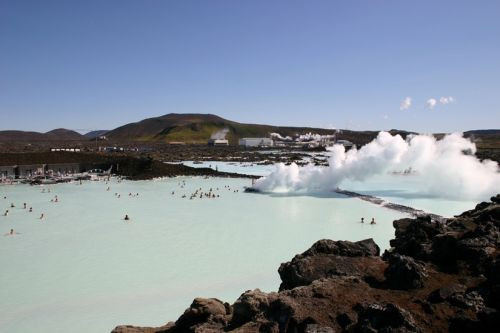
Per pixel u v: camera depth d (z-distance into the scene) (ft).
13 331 84.07
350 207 221.25
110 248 141.69
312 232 165.37
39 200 245.65
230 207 223.30
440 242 89.66
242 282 111.04
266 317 65.98
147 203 237.04
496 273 75.36
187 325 71.82
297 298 70.44
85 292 103.50
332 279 78.69
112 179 358.02
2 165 359.87
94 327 85.97
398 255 86.43
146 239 153.99
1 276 114.11
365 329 60.29
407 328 60.44
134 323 87.92
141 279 112.47
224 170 432.66
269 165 483.10
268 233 163.73
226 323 69.62
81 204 232.32
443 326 63.26
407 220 115.03
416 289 74.59
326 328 60.80
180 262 126.82
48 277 113.60
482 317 63.10
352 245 95.71
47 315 91.15
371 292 73.67
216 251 138.62
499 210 101.71
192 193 277.64
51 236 158.20
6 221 185.47
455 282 76.74
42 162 384.06
